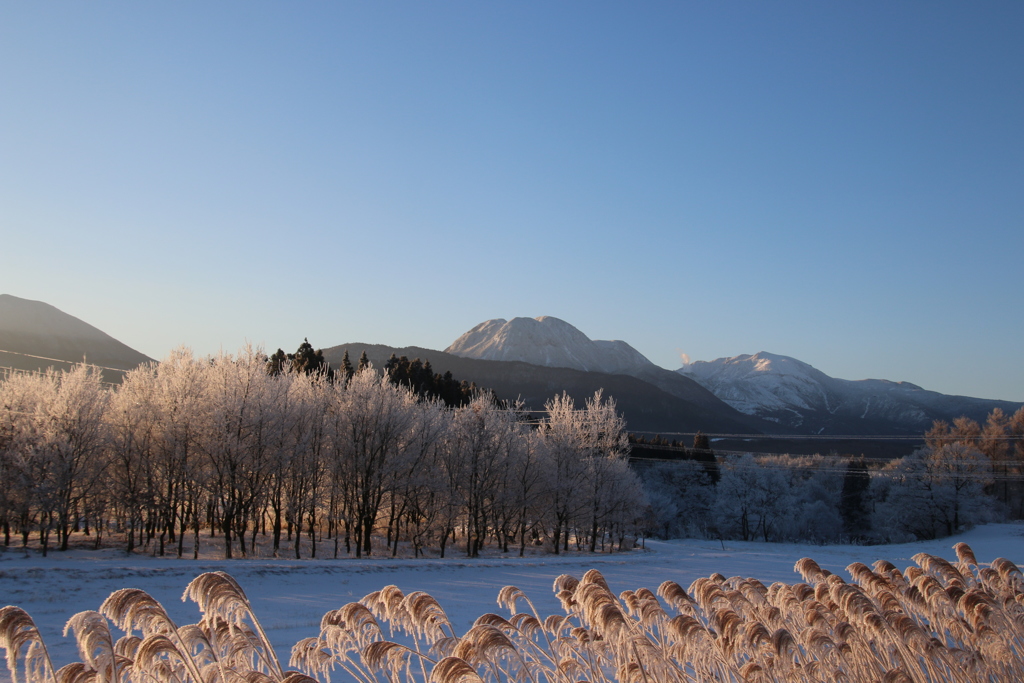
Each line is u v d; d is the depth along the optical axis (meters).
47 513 36.03
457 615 23.36
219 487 38.88
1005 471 81.50
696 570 43.66
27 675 5.18
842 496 93.75
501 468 52.31
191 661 5.27
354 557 44.22
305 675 5.60
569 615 8.69
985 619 9.60
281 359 76.31
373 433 46.44
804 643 9.43
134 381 43.47
